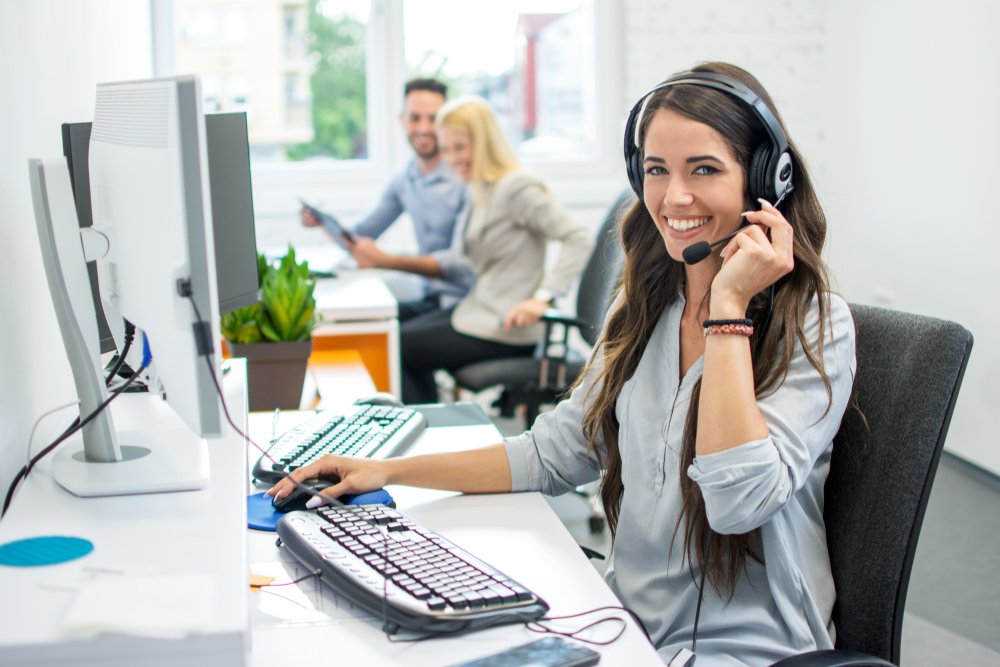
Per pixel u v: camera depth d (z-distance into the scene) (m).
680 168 1.24
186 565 0.91
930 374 1.16
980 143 3.30
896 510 1.17
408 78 4.21
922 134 3.65
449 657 0.94
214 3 4.03
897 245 3.86
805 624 1.18
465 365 3.32
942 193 3.54
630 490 1.34
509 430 3.79
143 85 1.02
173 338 0.99
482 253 3.41
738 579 1.23
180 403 1.02
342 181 4.22
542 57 4.32
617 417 1.38
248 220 1.71
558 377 3.00
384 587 1.00
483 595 1.01
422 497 1.40
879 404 1.20
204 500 1.08
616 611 1.05
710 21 4.22
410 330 3.33
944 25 3.47
